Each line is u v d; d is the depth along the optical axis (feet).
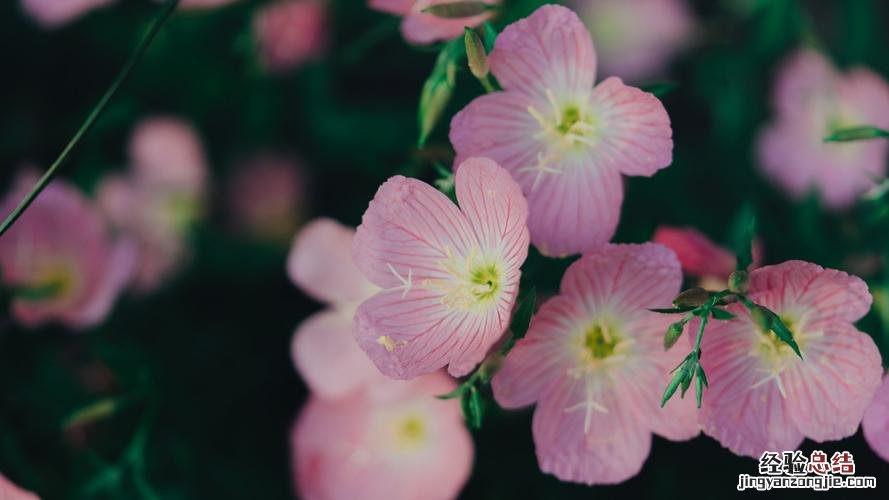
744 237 1.25
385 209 1.26
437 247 1.25
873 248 1.52
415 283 1.25
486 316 1.23
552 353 1.25
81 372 1.56
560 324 1.25
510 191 1.19
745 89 1.68
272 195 1.68
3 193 1.70
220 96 1.70
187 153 1.69
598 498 1.44
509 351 1.24
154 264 1.65
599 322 1.25
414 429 1.46
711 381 1.24
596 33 1.71
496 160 1.27
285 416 1.58
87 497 1.51
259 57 1.68
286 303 1.64
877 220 1.51
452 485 1.45
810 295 1.24
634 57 1.71
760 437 1.24
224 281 1.65
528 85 1.28
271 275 1.65
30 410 1.53
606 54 1.71
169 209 1.68
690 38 1.70
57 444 1.53
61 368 1.56
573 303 1.24
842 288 1.23
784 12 1.67
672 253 1.23
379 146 1.67
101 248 1.61
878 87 1.67
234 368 1.59
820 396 1.24
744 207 1.48
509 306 1.19
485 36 1.29
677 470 1.44
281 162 1.69
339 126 1.67
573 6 1.71
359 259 1.26
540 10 1.26
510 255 1.22
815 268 1.21
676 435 1.26
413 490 1.46
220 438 1.56
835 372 1.24
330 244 1.53
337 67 1.70
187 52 1.68
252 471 1.55
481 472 1.45
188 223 1.67
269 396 1.58
